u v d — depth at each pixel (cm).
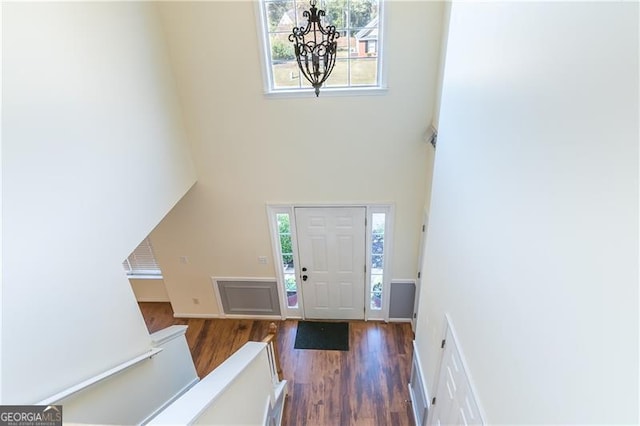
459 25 223
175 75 345
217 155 388
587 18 106
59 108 207
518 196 148
